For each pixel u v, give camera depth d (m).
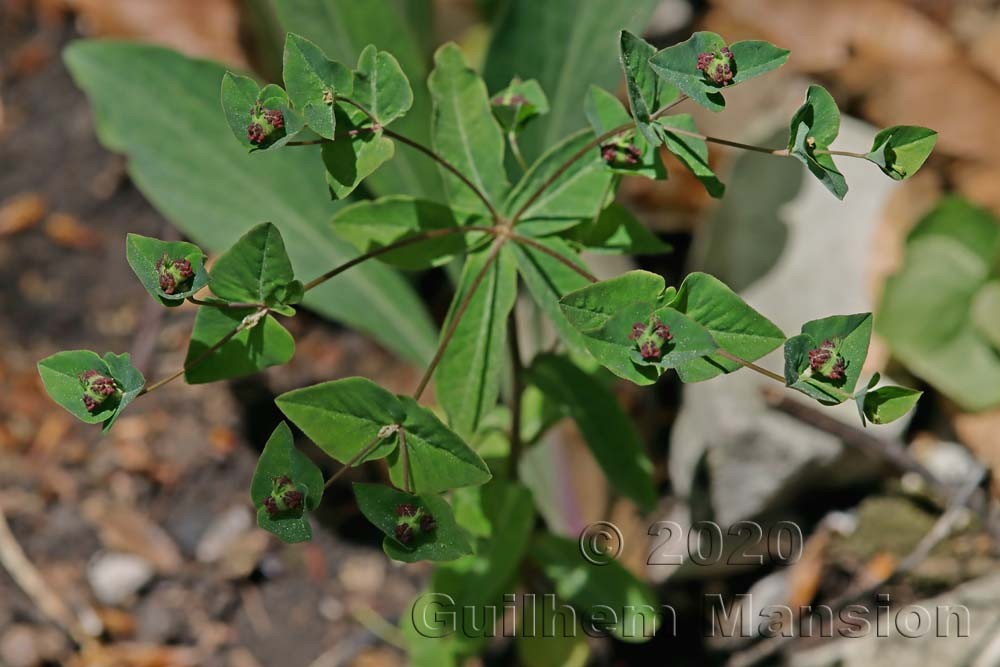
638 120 0.36
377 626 0.53
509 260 0.40
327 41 0.47
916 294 0.52
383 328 0.50
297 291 0.37
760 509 0.51
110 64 0.49
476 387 0.40
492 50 0.46
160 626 0.53
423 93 0.48
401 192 0.49
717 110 0.36
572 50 0.46
